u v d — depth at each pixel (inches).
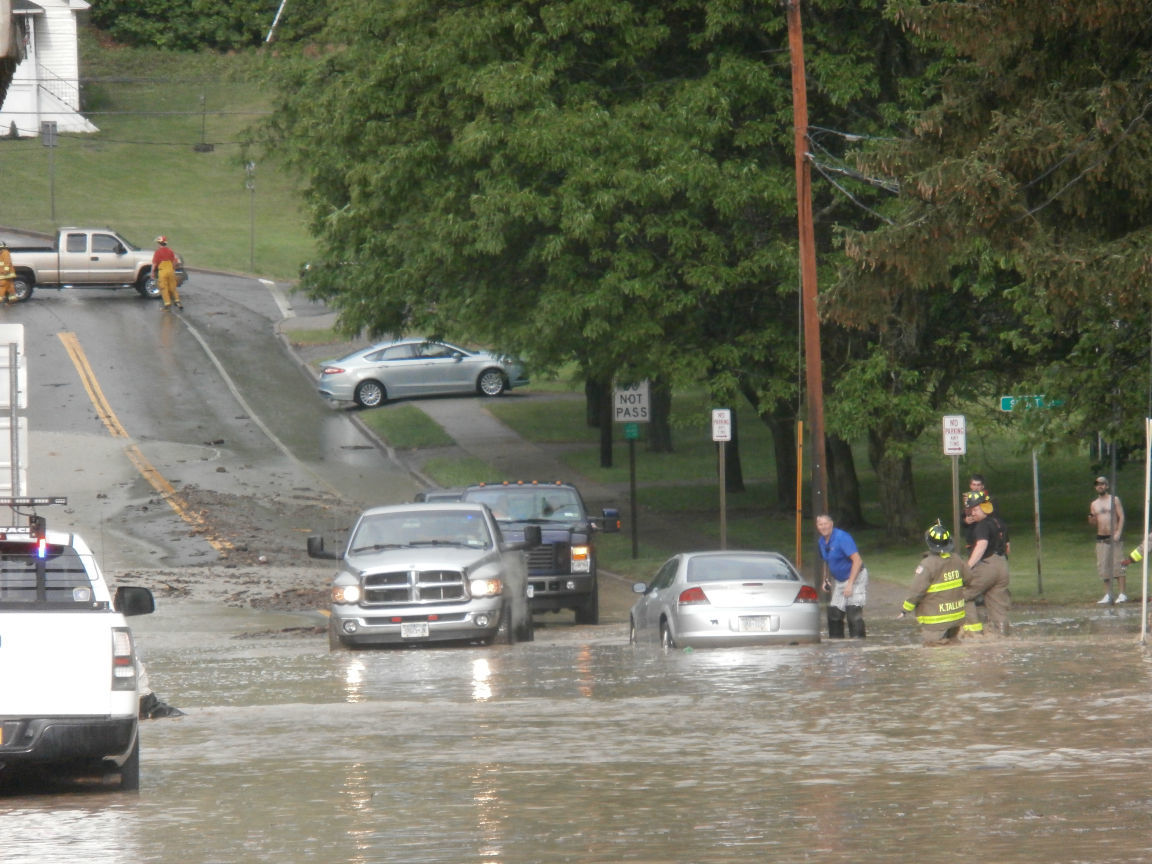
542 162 4286.4
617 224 4296.3
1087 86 3093.0
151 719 1972.2
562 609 3666.3
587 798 1337.4
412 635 2859.3
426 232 4722.0
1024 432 3639.3
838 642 2815.0
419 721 1883.6
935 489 5885.8
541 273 4660.4
